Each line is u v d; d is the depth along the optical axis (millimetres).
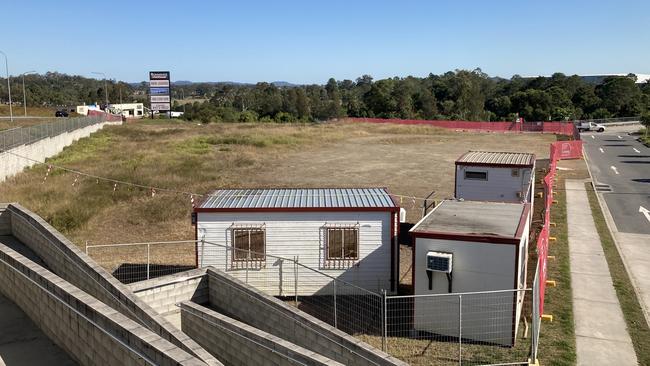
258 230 15734
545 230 16344
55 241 14648
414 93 127750
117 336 8094
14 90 146000
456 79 134125
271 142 55031
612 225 23891
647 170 40094
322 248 15758
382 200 16594
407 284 16578
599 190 32094
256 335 10242
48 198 27266
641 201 29000
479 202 16578
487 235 12531
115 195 28516
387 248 15609
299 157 46062
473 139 64312
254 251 15797
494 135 70188
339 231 15633
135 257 19453
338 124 83250
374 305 15055
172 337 8664
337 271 15758
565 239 21281
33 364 9359
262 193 17906
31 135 39562
